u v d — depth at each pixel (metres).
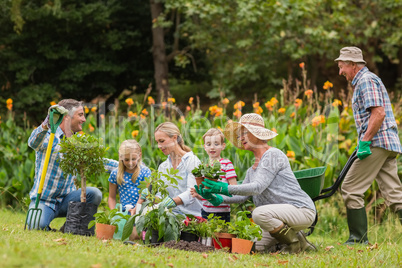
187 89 19.88
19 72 15.84
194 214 4.53
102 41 16.44
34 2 15.70
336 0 14.79
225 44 15.22
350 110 7.79
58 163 4.68
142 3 17.42
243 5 13.31
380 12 14.95
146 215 3.94
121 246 3.52
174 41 17.81
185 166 4.44
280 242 4.04
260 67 16.06
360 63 5.09
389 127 4.96
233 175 4.54
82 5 16.28
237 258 3.45
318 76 18.05
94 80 16.98
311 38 14.02
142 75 17.59
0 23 15.47
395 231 5.70
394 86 19.06
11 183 7.55
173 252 3.42
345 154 7.27
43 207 4.67
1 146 8.04
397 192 5.04
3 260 2.35
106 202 6.74
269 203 4.13
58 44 16.22
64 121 4.78
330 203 6.83
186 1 14.03
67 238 3.86
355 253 3.92
